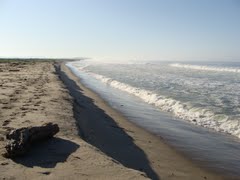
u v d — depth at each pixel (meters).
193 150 11.34
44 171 6.94
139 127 14.65
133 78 39.59
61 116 12.33
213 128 14.55
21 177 6.57
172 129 14.40
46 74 35.69
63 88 22.08
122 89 29.50
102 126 13.78
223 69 62.50
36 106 14.18
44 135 8.80
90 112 16.73
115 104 21.02
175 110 18.75
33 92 19.03
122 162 9.32
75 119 12.29
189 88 28.03
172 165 9.66
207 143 12.24
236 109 17.91
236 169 9.58
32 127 8.51
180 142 12.33
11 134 8.03
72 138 9.52
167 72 52.81
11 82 25.11
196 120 16.08
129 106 20.38
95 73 51.59
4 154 7.62
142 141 12.17
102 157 8.05
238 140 12.73
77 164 7.46
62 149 8.40
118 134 12.84
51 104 14.87
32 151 8.09
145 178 6.99
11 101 15.37
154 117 17.00
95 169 7.25
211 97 22.50
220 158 10.55
